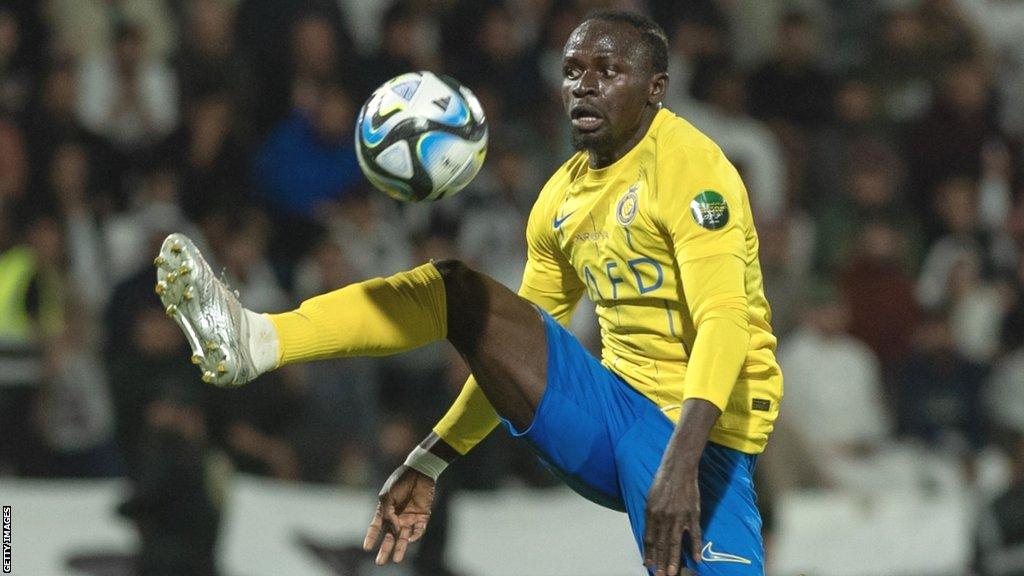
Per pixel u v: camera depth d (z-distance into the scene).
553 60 44.22
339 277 36.88
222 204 37.78
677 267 16.81
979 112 47.06
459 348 16.69
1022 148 48.00
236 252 36.88
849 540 35.69
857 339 42.28
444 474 33.41
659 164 16.67
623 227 16.91
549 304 18.56
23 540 32.00
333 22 41.78
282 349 16.05
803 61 47.12
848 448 38.34
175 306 15.71
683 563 17.03
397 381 35.31
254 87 40.91
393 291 16.39
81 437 34.41
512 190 40.38
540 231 18.20
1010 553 36.19
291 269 38.75
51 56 40.75
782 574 35.00
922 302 44.56
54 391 34.38
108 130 40.12
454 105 16.11
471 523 34.09
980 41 49.47
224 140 39.25
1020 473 37.25
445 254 37.91
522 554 34.31
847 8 51.81
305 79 40.66
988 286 44.25
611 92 16.75
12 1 40.91
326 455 34.69
